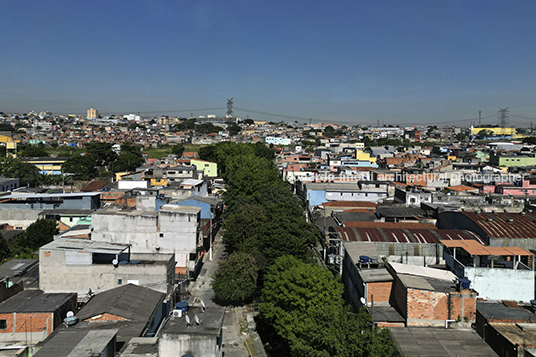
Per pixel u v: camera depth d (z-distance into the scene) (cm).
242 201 7969
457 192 8544
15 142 17975
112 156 15875
